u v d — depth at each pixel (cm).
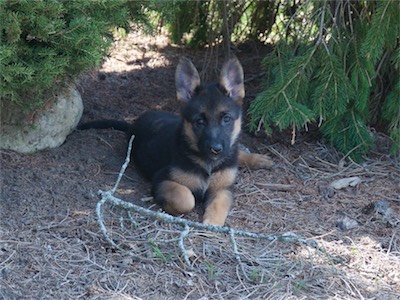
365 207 645
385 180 702
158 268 520
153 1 636
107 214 593
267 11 909
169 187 614
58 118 680
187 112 632
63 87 645
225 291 502
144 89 889
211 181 639
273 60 737
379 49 676
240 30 940
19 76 568
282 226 607
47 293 484
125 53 988
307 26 734
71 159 679
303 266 535
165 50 1002
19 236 546
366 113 752
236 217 619
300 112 682
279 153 744
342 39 727
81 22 554
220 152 609
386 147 763
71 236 555
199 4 891
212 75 896
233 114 635
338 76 702
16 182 618
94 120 782
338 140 741
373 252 567
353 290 512
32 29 553
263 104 702
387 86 786
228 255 543
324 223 617
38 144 679
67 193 617
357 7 745
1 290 482
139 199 632
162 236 561
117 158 705
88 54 577
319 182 694
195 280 510
